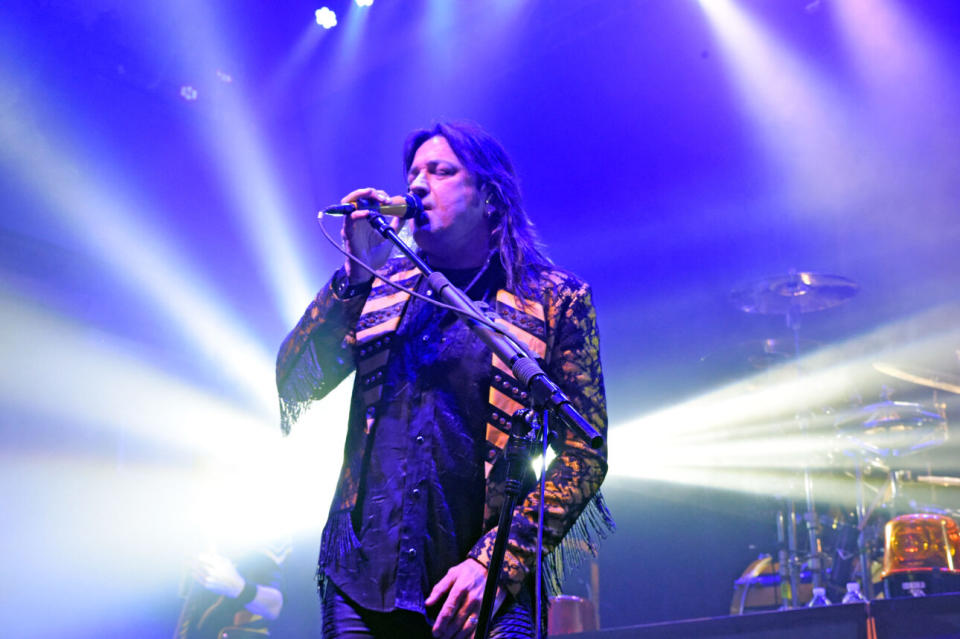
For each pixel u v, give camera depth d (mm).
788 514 6734
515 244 2082
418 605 1726
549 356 1962
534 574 1801
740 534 7207
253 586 4883
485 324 1770
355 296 1979
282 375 2045
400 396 1895
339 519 1849
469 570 1703
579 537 1920
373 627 1743
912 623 3932
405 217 2010
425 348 1928
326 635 1760
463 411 1854
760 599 6281
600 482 1855
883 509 6160
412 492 1802
